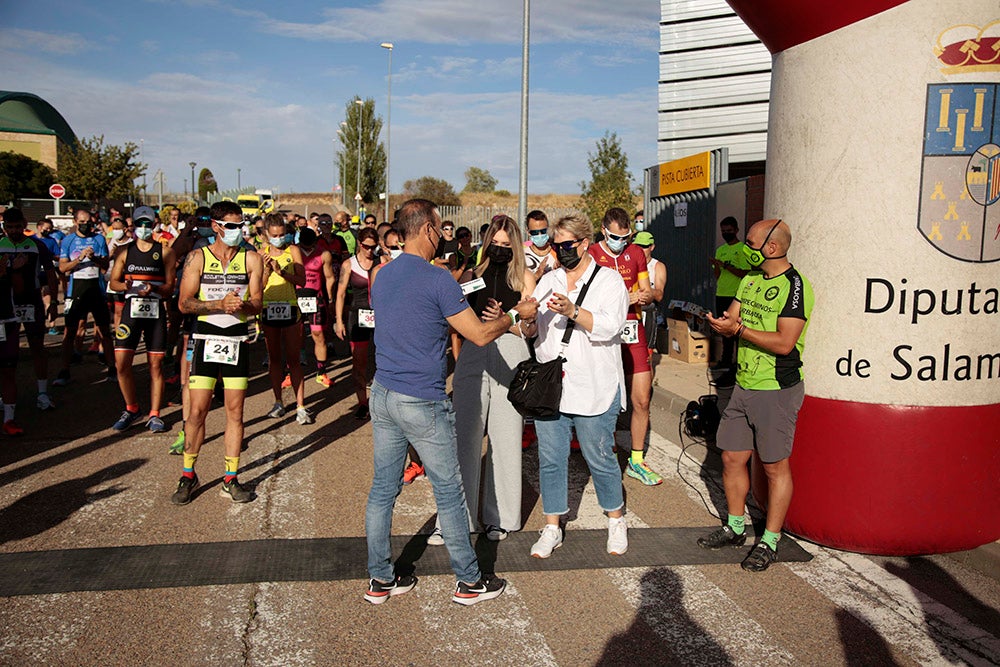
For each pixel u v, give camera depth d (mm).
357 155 57406
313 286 9664
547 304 4309
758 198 10414
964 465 4551
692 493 5906
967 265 4473
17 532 4918
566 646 3707
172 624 3822
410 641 3727
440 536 4840
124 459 6504
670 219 13906
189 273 5488
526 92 14984
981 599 4215
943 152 4414
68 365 9523
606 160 29500
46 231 14609
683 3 13477
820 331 4746
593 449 4633
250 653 3590
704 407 7398
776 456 4492
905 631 3859
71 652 3557
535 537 5023
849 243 4609
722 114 13438
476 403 4902
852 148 4574
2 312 7020
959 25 4359
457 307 3932
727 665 3557
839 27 4574
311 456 6703
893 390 4551
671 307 11523
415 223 4043
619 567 4574
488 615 3992
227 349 5438
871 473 4598
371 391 4082
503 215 4926
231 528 5047
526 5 14656
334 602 4086
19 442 6969
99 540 4812
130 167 39219
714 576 4465
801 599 4188
